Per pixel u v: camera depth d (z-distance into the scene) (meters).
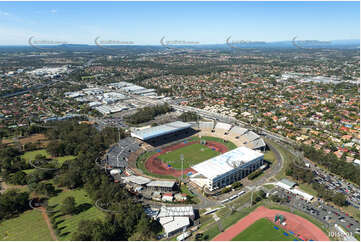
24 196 172.50
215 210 174.25
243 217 167.38
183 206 177.50
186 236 147.50
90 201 181.12
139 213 157.12
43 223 158.25
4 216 164.00
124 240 144.75
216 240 146.38
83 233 141.00
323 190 190.38
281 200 185.38
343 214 171.38
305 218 166.38
